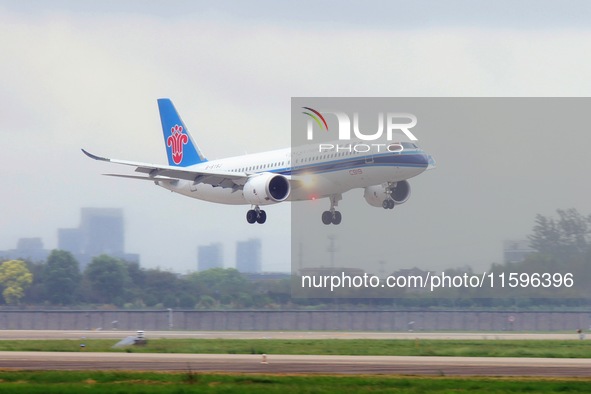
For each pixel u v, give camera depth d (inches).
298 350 4399.6
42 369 3449.8
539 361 3865.7
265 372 3368.6
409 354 4220.0
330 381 3097.9
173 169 5964.6
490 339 5388.8
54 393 2829.7
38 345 4675.2
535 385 3014.3
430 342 4945.9
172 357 4010.8
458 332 6274.6
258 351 4328.3
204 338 5418.3
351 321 6422.2
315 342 4913.9
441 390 2928.2
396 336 5738.2
